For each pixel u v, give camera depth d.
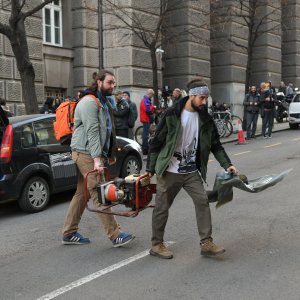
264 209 7.20
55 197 9.09
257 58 27.98
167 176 5.12
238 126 17.88
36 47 18.03
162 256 5.25
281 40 30.27
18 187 7.62
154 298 4.24
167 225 6.56
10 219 7.61
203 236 5.19
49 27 20.08
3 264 5.39
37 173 7.96
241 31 26.02
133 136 15.84
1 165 7.46
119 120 12.70
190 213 7.20
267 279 4.55
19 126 7.78
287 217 6.70
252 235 5.95
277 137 18.27
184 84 22.95
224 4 23.73
